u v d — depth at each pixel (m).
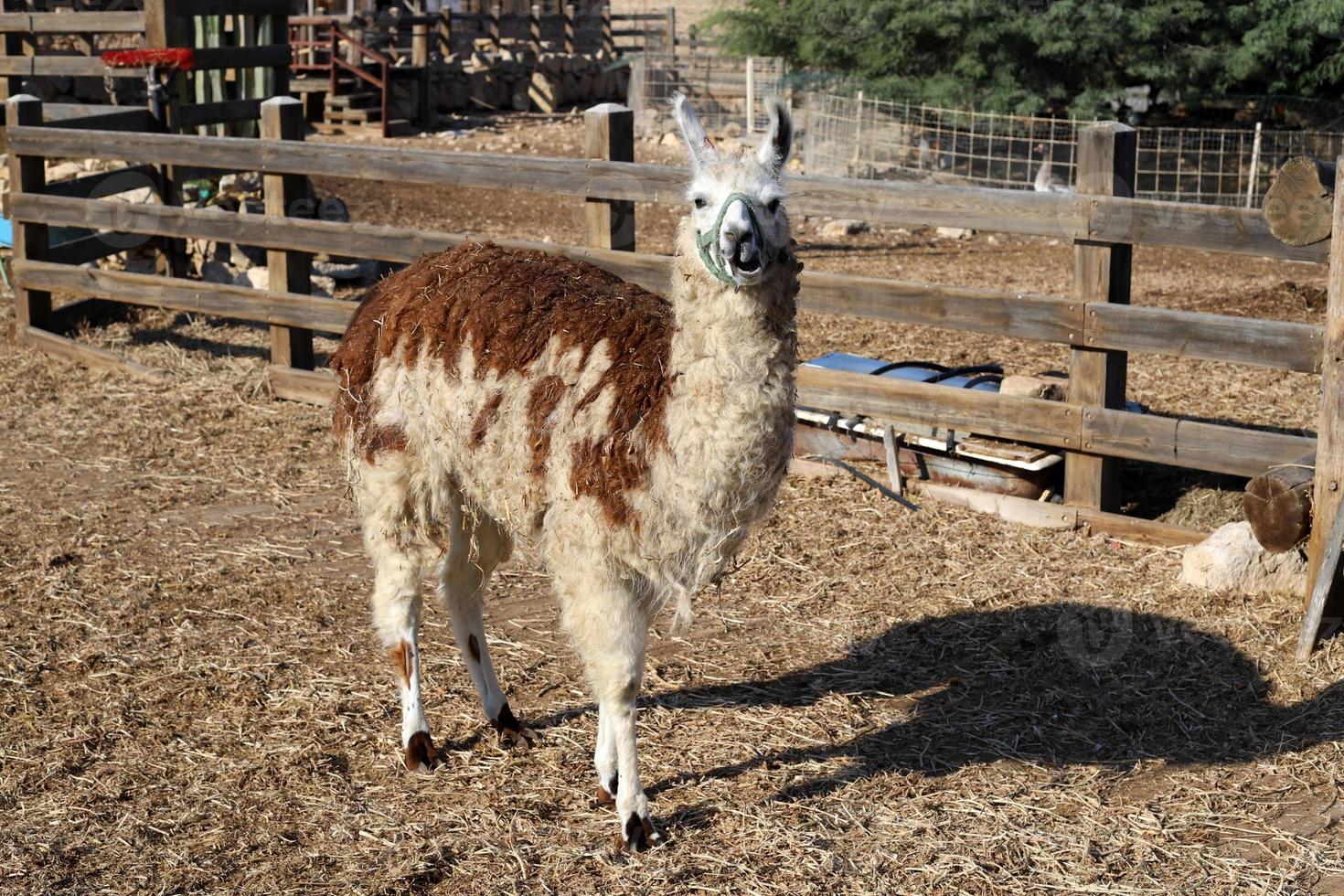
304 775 4.48
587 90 27.88
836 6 19.66
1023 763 4.54
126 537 6.62
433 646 5.48
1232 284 12.60
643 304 4.20
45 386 9.05
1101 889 3.85
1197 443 6.06
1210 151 18.53
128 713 4.87
